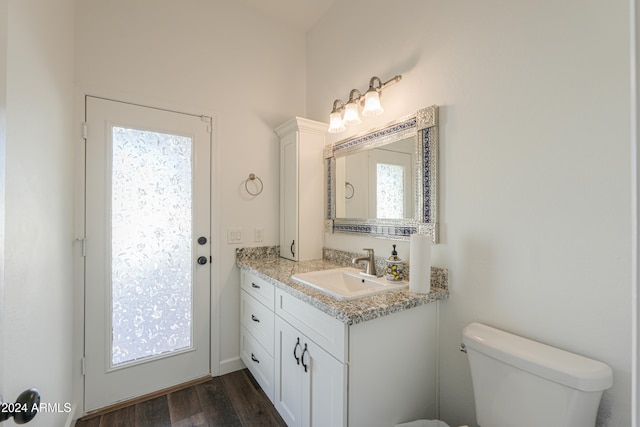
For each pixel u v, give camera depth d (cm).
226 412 173
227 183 219
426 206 150
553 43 107
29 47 99
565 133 104
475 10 131
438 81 147
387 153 175
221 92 217
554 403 93
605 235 96
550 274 108
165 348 196
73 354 166
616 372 94
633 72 41
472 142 132
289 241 227
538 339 111
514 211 118
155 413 172
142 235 188
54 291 129
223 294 216
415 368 135
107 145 176
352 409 115
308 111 255
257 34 234
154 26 193
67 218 152
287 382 153
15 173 87
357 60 201
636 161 41
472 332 118
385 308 118
